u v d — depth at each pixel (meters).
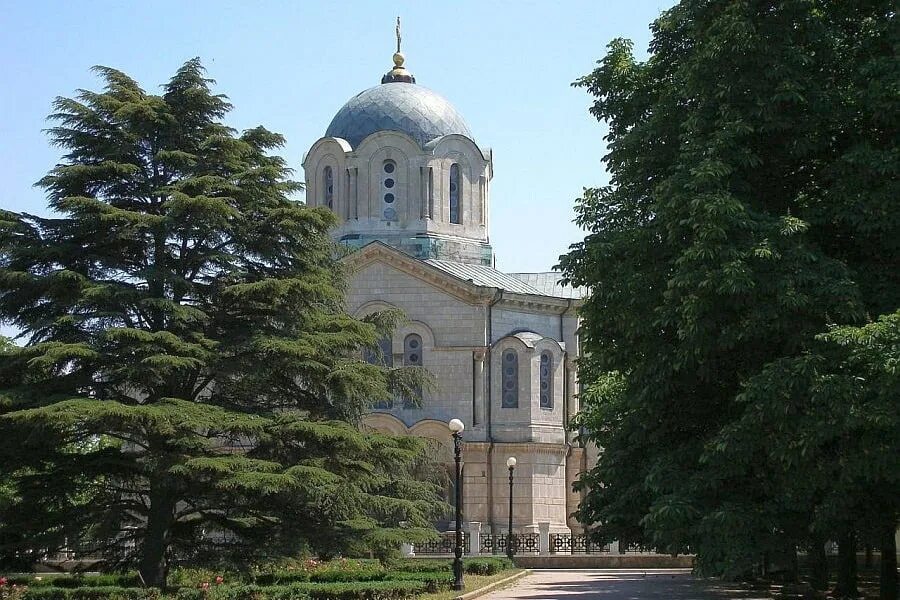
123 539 35.84
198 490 34.53
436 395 65.88
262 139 39.06
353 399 36.84
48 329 35.06
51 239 36.09
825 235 28.59
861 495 26.98
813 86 27.92
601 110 33.91
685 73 29.28
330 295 36.47
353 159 69.12
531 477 65.69
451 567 45.56
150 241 36.78
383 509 36.72
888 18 28.25
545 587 43.62
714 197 26.48
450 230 69.94
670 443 30.11
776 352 27.70
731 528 26.25
